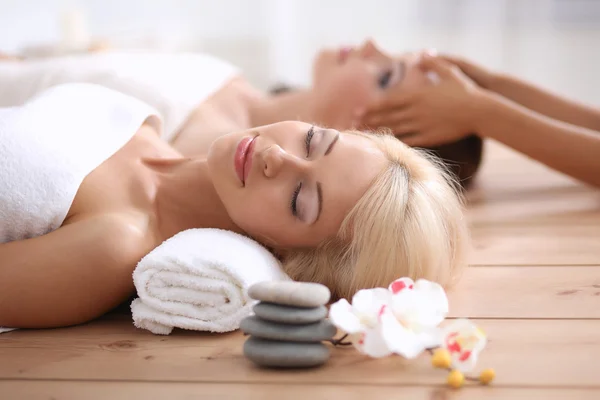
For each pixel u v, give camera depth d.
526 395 1.02
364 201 1.29
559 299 1.37
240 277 1.19
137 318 1.22
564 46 3.50
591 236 1.78
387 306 1.10
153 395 1.02
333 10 3.52
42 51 2.98
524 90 2.30
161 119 1.67
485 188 2.30
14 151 1.29
